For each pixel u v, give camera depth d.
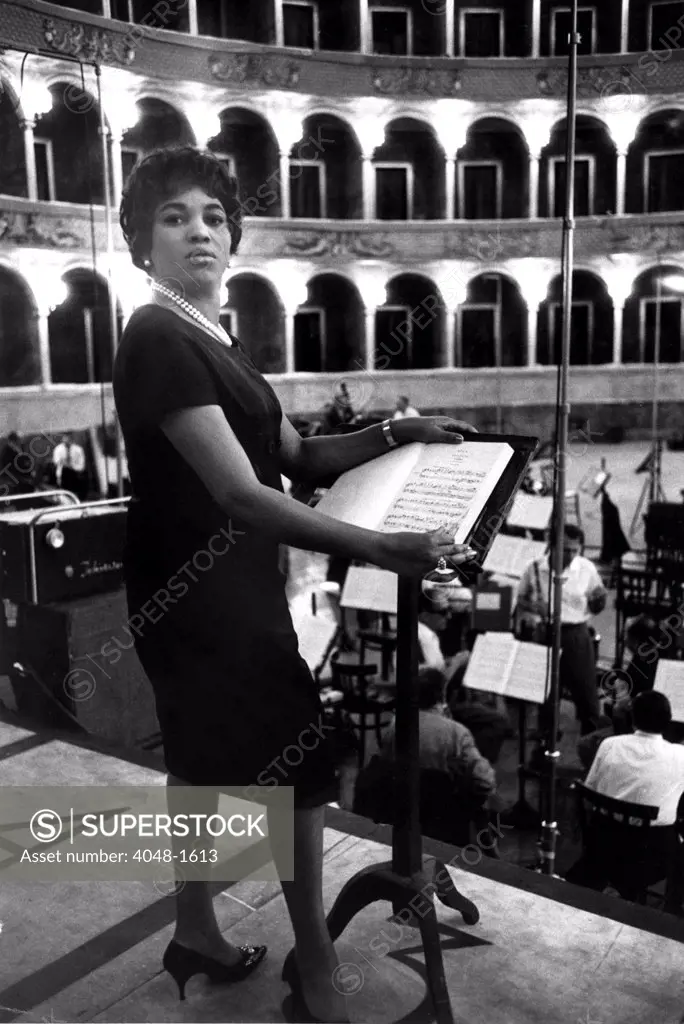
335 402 19.78
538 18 20.47
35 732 4.38
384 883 2.32
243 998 2.40
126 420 2.03
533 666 5.60
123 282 8.45
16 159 17.55
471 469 2.05
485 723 6.56
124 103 16.81
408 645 2.23
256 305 23.20
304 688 2.16
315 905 2.21
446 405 24.34
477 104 21.50
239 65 19.53
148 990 2.44
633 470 19.14
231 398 2.01
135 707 5.25
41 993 2.43
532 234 23.27
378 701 6.26
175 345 1.94
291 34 20.14
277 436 2.19
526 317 24.30
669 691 5.04
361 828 3.27
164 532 2.09
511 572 7.23
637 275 23.02
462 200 23.73
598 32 14.73
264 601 2.13
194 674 2.12
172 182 2.05
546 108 21.39
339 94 20.89
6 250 17.84
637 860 4.16
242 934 2.67
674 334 23.30
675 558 8.48
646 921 2.69
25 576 4.93
